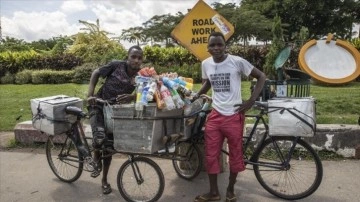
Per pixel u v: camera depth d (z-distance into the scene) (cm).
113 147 394
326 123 598
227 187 411
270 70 958
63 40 2094
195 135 425
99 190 439
